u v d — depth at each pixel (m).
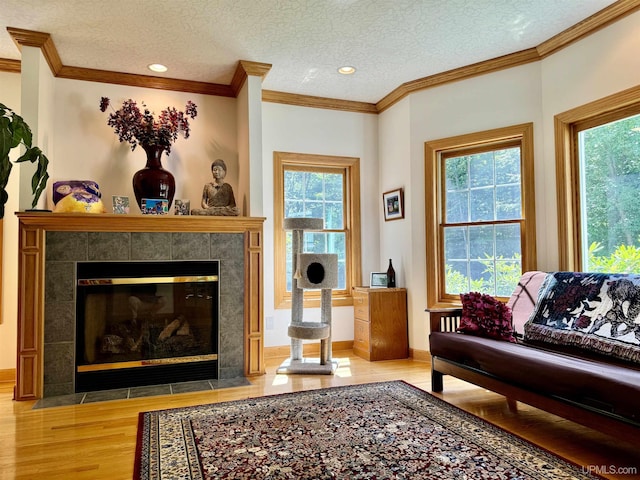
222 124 4.05
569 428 2.41
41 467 1.99
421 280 4.07
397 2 2.73
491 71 3.68
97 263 3.21
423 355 4.02
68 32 3.03
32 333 3.02
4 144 2.16
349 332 4.54
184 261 3.42
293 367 3.63
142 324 3.39
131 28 3.00
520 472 1.88
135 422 2.54
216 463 1.98
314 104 4.45
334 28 3.06
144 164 3.77
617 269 2.92
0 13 2.78
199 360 3.44
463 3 2.76
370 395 2.97
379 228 4.67
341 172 4.65
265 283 4.21
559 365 2.10
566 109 3.21
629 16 2.74
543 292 2.94
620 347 2.25
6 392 3.14
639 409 1.72
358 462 1.98
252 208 3.62
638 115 2.79
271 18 2.90
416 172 4.11
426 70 3.83
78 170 3.58
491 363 2.52
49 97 3.38
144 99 3.81
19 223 3.02
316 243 4.51
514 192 3.61
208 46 3.29
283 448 2.14
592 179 3.11
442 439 2.23
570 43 3.17
